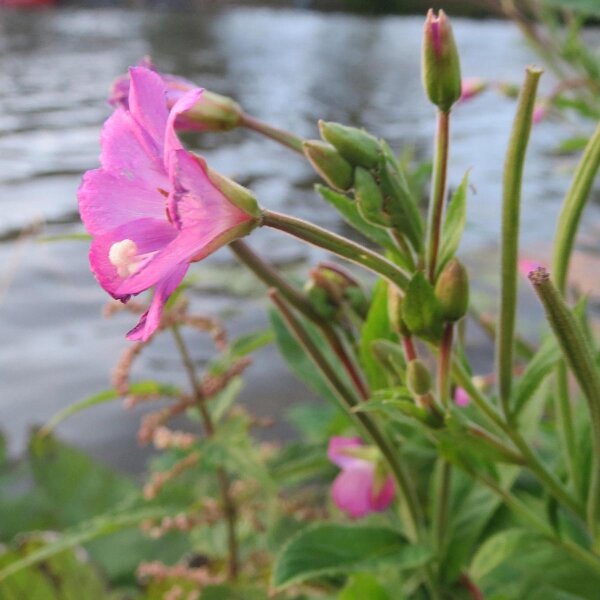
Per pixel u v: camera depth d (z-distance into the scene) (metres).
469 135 0.74
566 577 0.13
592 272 0.36
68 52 1.37
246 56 1.43
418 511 0.12
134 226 0.09
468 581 0.12
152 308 0.08
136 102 0.09
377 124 0.81
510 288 0.10
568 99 0.24
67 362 0.31
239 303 0.36
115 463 0.24
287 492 0.18
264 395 0.28
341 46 1.70
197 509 0.14
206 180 0.08
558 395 0.12
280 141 0.12
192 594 0.15
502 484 0.12
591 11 0.19
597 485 0.11
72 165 0.62
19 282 0.39
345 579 0.14
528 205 0.48
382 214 0.10
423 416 0.10
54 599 0.17
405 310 0.10
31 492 0.20
